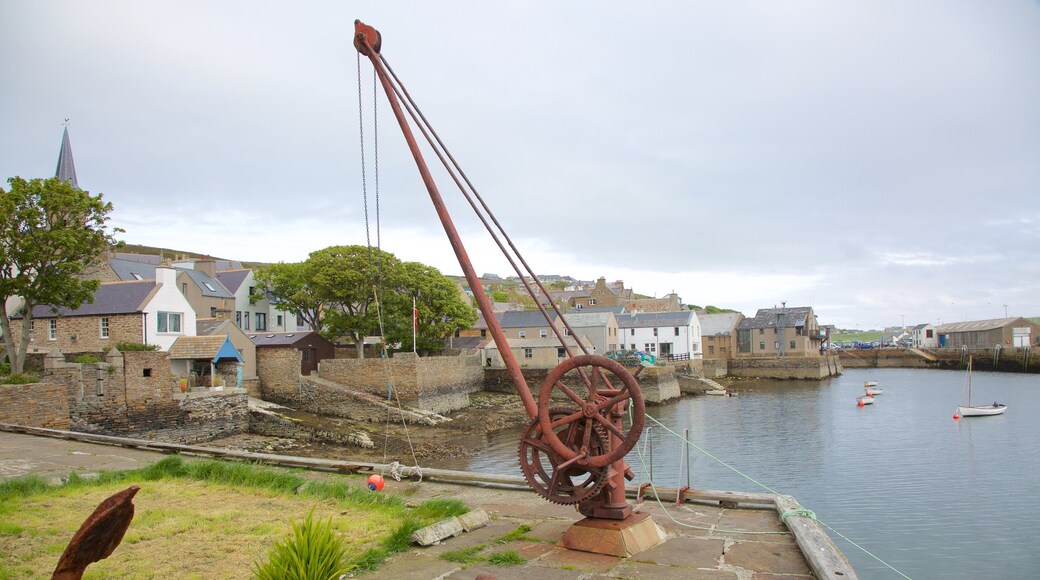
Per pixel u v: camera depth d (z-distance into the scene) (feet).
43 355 126.72
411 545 28.58
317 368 183.62
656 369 213.46
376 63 34.40
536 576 24.35
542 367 232.73
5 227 99.35
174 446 58.49
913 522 78.54
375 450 120.06
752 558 25.84
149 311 135.85
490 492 40.11
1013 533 74.02
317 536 21.34
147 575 25.02
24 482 39.47
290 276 204.54
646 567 25.07
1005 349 353.72
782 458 115.65
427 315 200.03
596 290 392.27
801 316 332.80
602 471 26.86
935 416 169.89
